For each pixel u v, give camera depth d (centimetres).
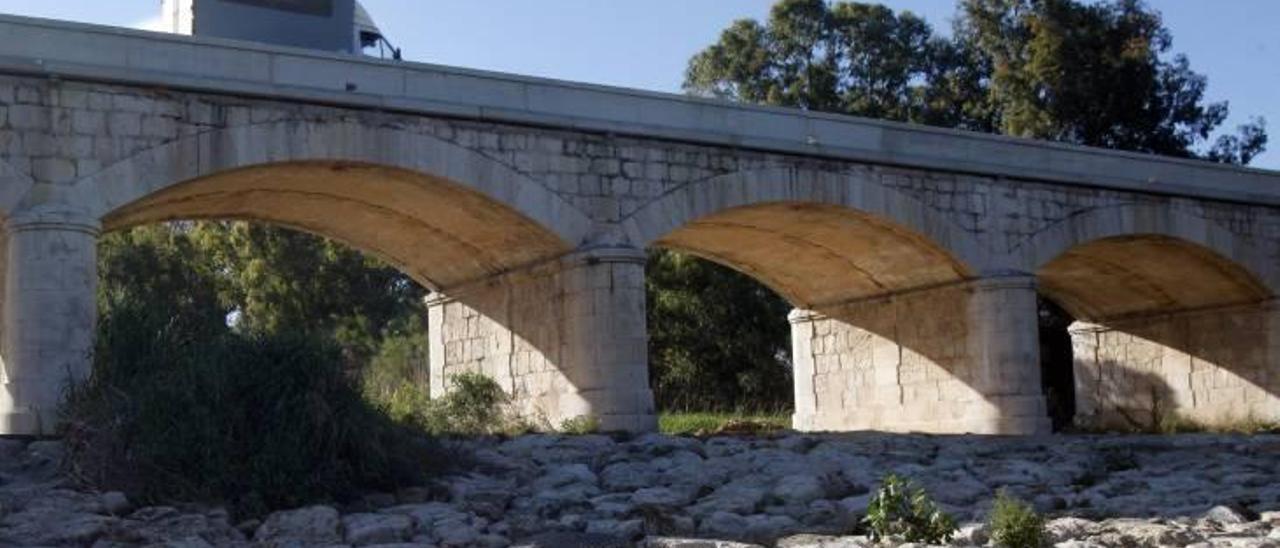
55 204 2189
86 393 1917
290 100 2383
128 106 2272
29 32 2227
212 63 2347
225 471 1706
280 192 2658
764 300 5131
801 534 1645
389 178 2548
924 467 2234
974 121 5303
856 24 5472
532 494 1878
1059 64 4825
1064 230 3250
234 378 1766
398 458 1858
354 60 2459
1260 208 3597
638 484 1973
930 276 3262
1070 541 1562
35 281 2164
